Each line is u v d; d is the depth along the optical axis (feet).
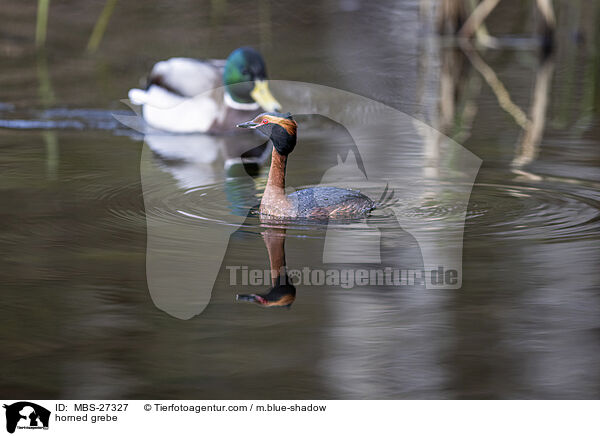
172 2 100.27
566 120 55.98
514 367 24.41
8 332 26.35
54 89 66.18
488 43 83.92
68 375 24.02
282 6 99.45
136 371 24.26
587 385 23.49
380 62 75.66
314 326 27.02
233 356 25.08
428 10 90.89
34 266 31.27
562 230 35.19
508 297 28.76
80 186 42.22
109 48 80.59
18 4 96.22
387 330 26.68
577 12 96.32
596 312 27.53
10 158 47.73
